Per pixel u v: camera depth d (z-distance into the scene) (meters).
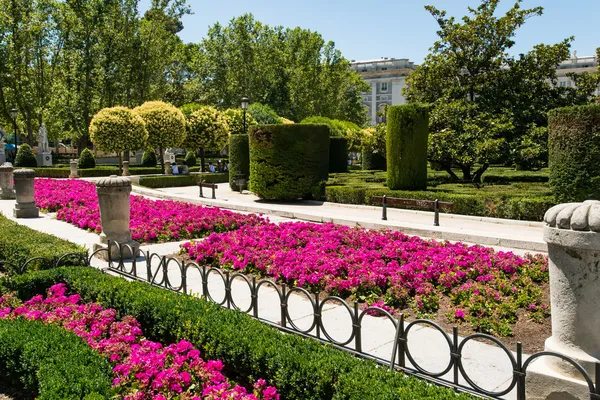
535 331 4.76
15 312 4.90
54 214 13.72
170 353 3.93
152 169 32.38
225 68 46.53
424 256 7.07
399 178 14.68
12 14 34.69
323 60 53.62
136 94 41.00
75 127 36.97
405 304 5.63
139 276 7.12
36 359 3.60
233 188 21.16
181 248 8.80
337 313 5.43
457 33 19.38
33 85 37.41
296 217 13.01
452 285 6.03
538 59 19.28
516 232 9.97
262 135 16.08
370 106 93.56
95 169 30.80
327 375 3.21
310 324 5.08
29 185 13.30
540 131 16.61
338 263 6.64
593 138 10.12
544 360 3.20
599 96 19.38
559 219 2.98
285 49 50.72
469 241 9.48
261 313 5.45
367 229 10.34
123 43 37.56
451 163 17.94
